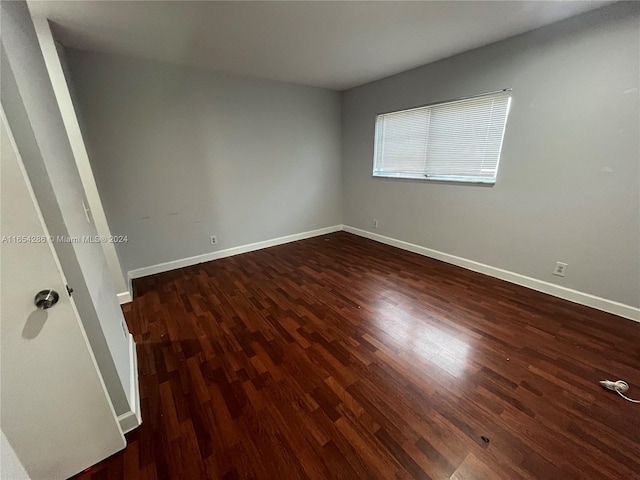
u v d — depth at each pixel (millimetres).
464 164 2898
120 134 2662
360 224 4461
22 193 781
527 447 1174
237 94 3268
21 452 956
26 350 880
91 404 1045
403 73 3227
